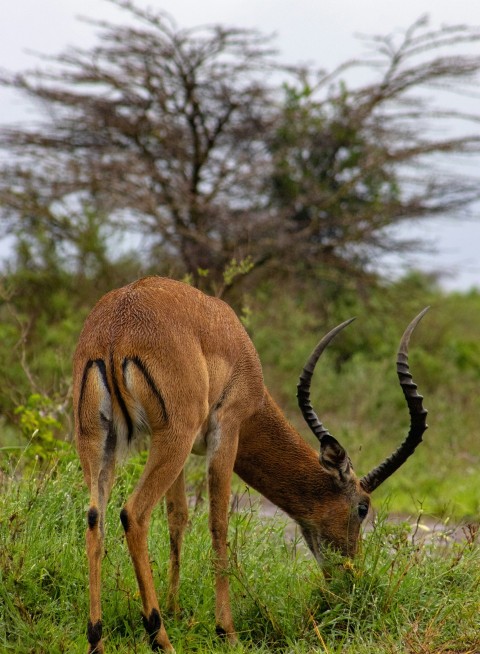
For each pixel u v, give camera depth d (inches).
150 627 540.4
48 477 671.8
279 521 735.7
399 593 617.9
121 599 592.4
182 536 618.8
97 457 532.7
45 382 1128.8
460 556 649.0
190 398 556.1
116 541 644.7
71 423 892.0
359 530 657.0
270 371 1518.2
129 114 1788.9
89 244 1654.8
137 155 1769.2
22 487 689.6
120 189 1663.4
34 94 1745.8
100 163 1683.1
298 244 1731.1
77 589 601.9
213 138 1802.4
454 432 1392.7
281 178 1895.9
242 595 614.5
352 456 1251.8
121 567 625.6
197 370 564.1
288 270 1769.2
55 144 1806.1
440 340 1902.1
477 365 1818.4
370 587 614.5
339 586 618.8
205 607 613.6
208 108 1793.8
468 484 1131.9
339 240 1818.4
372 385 1508.4
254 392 629.9
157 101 1769.2
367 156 1866.4
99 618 514.0
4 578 579.8
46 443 792.3
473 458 1330.0
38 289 1630.2
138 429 545.6
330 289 1897.1
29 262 1665.8
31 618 553.0
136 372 538.0
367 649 554.6
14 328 1343.5
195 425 560.7
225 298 1599.4
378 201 1884.8
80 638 549.0
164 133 1761.8
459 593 622.2
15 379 1130.7
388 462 661.3
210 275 1633.9
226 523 601.0
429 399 1542.8
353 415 1441.9
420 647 552.7
